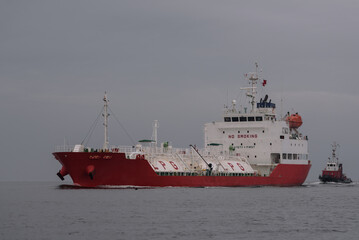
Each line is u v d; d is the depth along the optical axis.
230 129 161.62
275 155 162.75
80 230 77.56
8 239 71.94
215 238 73.56
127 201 107.00
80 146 124.12
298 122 173.12
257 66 163.75
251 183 154.12
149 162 133.00
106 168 123.25
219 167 148.88
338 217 94.69
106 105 128.38
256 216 92.94
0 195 135.75
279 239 74.00
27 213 92.81
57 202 107.56
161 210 96.31
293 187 168.62
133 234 75.12
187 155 146.38
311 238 75.12
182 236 74.31
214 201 111.69
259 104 164.25
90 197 112.62
